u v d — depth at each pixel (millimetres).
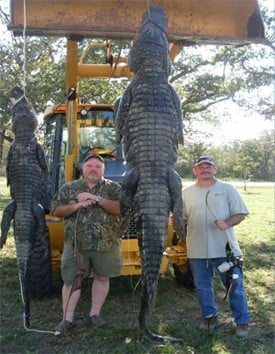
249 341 4945
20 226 4496
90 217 5055
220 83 15336
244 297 5039
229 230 5094
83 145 6934
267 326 5371
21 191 4543
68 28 4793
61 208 5070
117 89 13773
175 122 3785
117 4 4922
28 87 13555
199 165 5176
